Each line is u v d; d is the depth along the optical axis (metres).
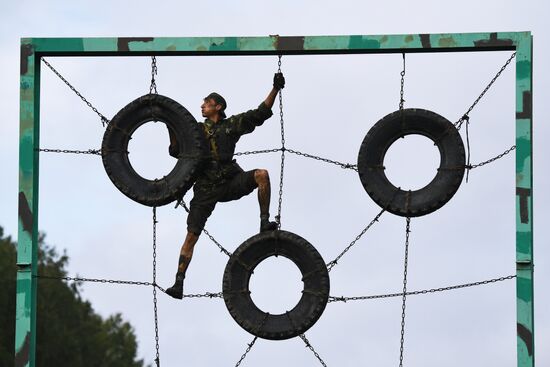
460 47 42.34
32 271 42.50
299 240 42.78
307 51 42.69
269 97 43.31
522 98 41.97
